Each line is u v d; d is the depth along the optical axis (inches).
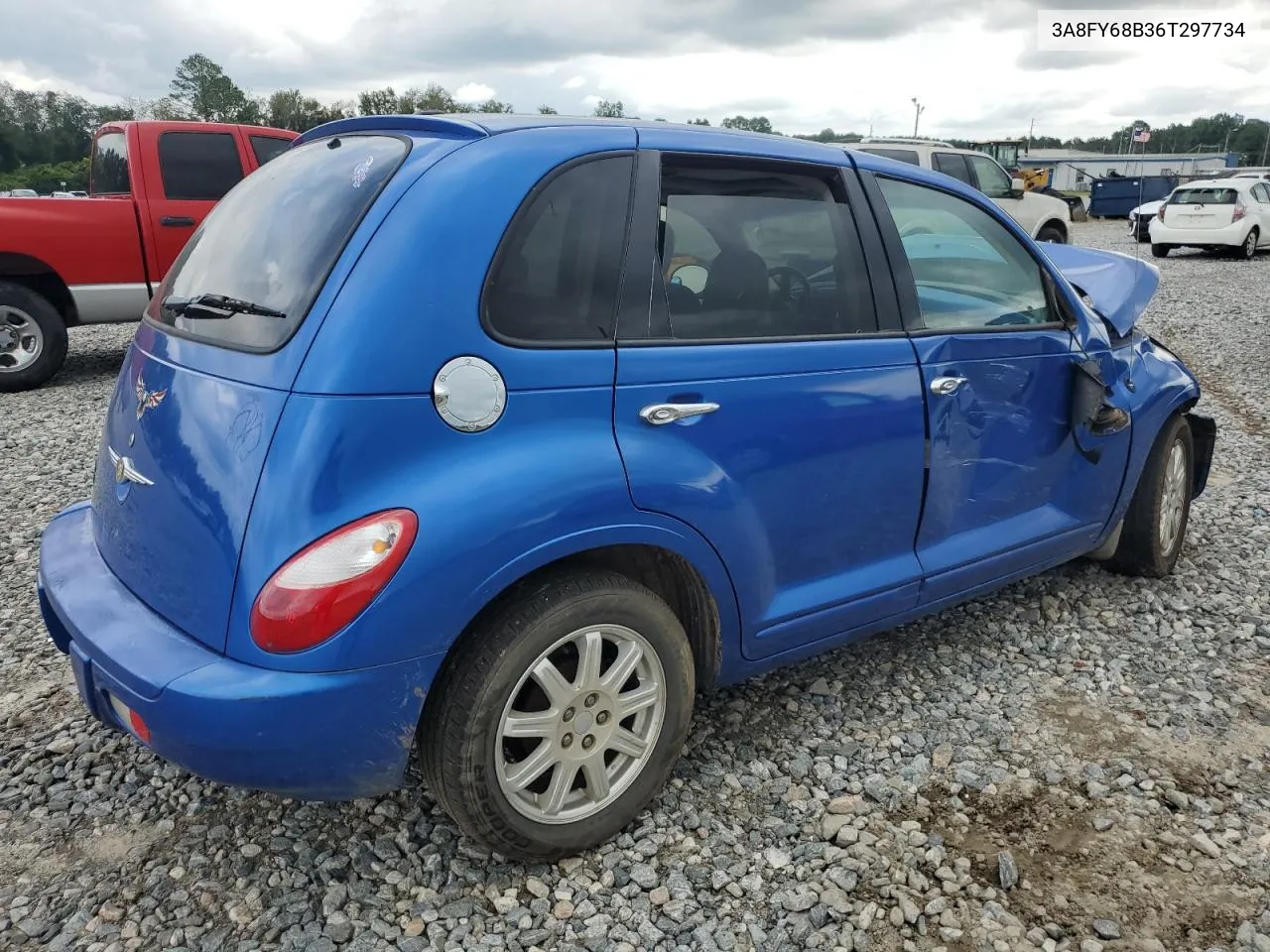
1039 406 136.9
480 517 84.0
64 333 321.4
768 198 110.0
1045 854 103.0
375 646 81.3
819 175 115.4
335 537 80.2
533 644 89.6
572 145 96.3
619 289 96.3
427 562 81.9
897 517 121.6
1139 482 162.9
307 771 83.4
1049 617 158.6
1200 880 99.3
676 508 97.0
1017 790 113.7
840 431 111.7
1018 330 132.9
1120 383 151.6
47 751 119.3
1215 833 106.2
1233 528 198.8
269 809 108.5
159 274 327.9
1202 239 758.5
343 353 81.7
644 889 97.4
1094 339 147.0
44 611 108.0
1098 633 153.5
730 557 103.8
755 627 110.2
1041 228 597.3
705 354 100.7
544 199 92.7
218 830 105.0
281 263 93.8
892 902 96.1
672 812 108.7
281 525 80.3
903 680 138.8
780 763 118.4
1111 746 122.9
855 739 123.7
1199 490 181.0
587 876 99.0
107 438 108.6
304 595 79.5
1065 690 136.6
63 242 309.3
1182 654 147.2
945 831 106.6
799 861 101.5
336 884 96.7
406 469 83.0
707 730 125.0
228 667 82.0
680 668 102.3
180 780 113.7
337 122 114.7
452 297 85.8
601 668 98.7
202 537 85.0
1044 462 140.5
